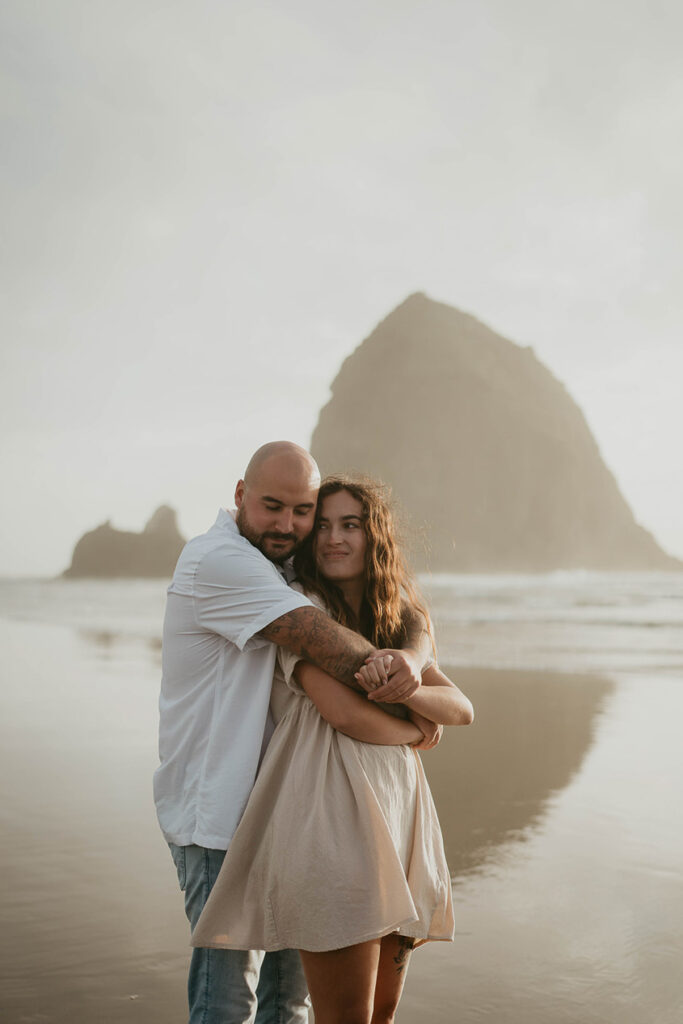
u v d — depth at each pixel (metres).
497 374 140.00
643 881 4.38
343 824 2.24
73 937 3.71
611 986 3.29
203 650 2.49
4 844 4.89
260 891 2.27
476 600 35.31
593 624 22.02
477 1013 3.11
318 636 2.29
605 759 7.04
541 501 131.88
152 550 130.00
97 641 16.98
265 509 2.54
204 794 2.36
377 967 2.27
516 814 5.56
